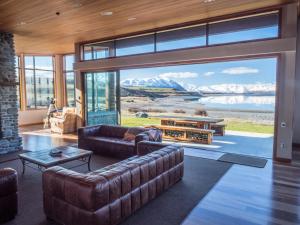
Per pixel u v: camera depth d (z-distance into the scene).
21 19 4.77
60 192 2.41
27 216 2.68
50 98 10.28
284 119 4.53
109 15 4.66
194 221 2.57
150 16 4.79
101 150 5.21
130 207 2.62
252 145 6.28
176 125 7.77
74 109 8.13
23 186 3.51
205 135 6.50
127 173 2.57
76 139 6.89
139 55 6.09
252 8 4.45
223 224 2.52
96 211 2.21
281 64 4.45
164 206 2.89
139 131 5.15
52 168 2.62
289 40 4.26
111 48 6.75
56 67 10.15
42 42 7.21
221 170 4.18
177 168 3.58
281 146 4.61
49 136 7.36
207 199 3.07
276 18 4.45
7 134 5.70
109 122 7.15
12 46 5.85
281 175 3.91
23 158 3.92
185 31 5.44
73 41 7.22
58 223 2.52
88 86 7.62
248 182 3.63
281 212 2.76
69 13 4.48
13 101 5.84
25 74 9.54
